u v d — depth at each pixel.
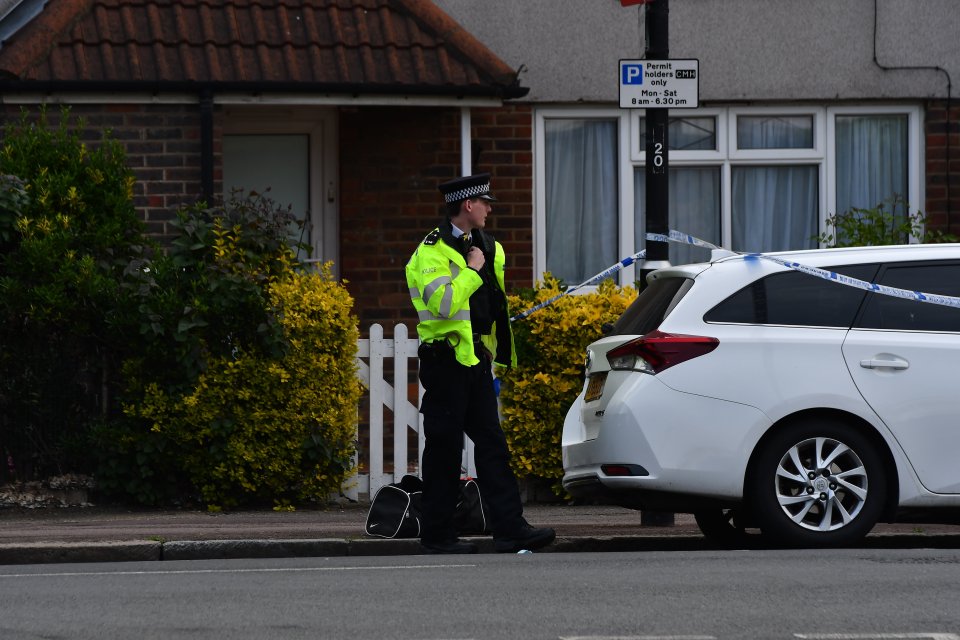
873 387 31.61
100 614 23.17
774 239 54.59
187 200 48.12
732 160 54.12
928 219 52.31
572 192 54.09
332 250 53.44
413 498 34.50
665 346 31.58
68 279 40.28
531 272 53.50
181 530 35.69
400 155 52.78
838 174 54.50
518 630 21.36
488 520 34.25
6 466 41.25
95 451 41.06
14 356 41.03
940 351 31.86
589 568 27.97
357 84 47.56
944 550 30.42
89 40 47.88
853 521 31.52
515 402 42.03
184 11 49.25
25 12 50.53
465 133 50.09
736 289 32.19
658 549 35.31
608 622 21.89
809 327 31.95
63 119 43.91
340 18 49.62
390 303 52.69
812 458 31.59
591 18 53.34
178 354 40.50
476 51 49.12
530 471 41.94
